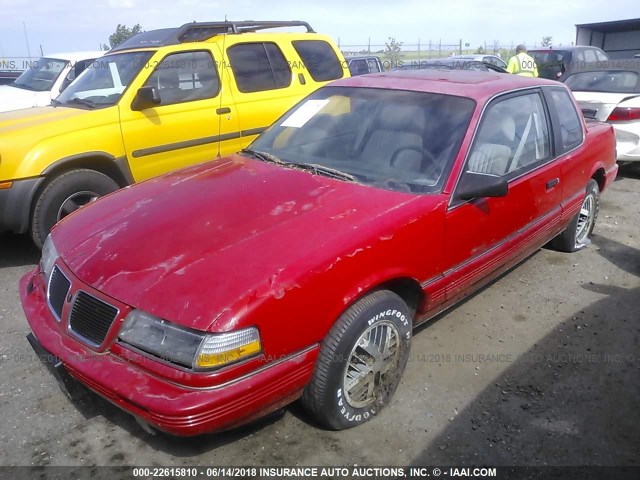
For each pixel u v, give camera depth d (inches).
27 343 145.4
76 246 112.3
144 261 101.8
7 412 118.6
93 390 98.4
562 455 109.0
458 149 130.7
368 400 114.9
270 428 114.7
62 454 107.5
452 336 149.6
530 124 158.9
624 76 311.7
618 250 209.2
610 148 207.5
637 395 126.6
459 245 129.3
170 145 220.7
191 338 89.2
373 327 110.4
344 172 134.3
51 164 187.0
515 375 133.2
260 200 119.6
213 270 96.8
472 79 158.2
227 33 257.3
